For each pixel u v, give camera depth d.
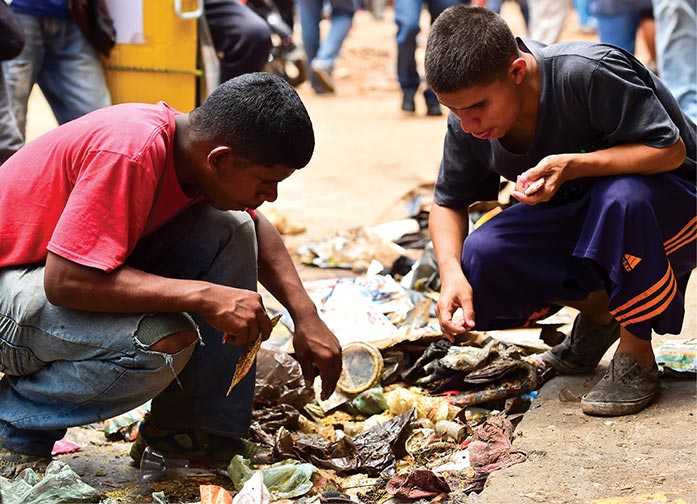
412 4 10.04
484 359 3.34
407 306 4.18
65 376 2.59
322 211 6.22
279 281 2.89
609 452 2.71
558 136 2.98
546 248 3.08
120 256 2.43
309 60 11.88
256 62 5.76
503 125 2.90
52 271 2.41
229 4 5.68
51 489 2.53
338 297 4.14
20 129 5.03
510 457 2.74
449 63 2.79
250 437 3.08
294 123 2.44
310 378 2.88
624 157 2.89
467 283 3.11
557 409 3.04
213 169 2.47
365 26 20.64
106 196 2.41
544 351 3.58
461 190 3.29
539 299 3.16
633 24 7.85
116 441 3.19
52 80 5.16
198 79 5.53
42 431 2.76
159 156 2.46
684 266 3.15
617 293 2.91
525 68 2.86
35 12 4.89
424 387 3.45
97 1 5.02
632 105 2.89
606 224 2.88
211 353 2.79
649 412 2.96
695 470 2.56
